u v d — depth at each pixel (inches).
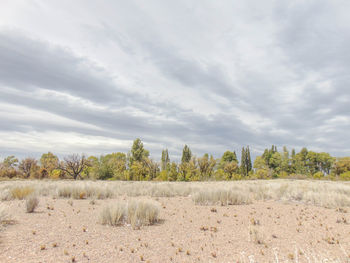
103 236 200.8
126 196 482.0
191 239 201.9
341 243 195.2
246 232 226.2
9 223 221.5
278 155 3095.5
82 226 228.5
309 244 192.9
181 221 268.7
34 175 1504.7
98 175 1743.4
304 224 261.3
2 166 1649.9
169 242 192.1
